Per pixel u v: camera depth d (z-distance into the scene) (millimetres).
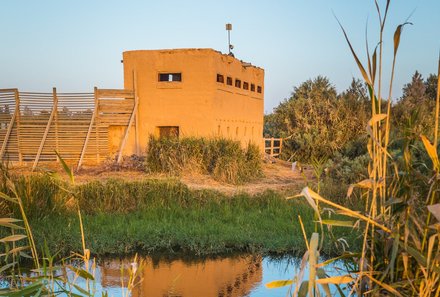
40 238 7680
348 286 2189
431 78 32250
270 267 7105
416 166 2107
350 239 7098
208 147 14344
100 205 10047
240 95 19672
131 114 16688
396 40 1816
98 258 7332
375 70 1879
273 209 10180
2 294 2104
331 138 22828
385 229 1814
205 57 16281
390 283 1834
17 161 16453
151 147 14406
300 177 15172
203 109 16391
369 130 1832
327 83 32656
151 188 10695
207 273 6793
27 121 16422
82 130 16359
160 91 16719
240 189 12273
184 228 8648
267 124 29359
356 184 1946
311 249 1724
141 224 8969
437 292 1772
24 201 8539
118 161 15680
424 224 1839
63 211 9383
